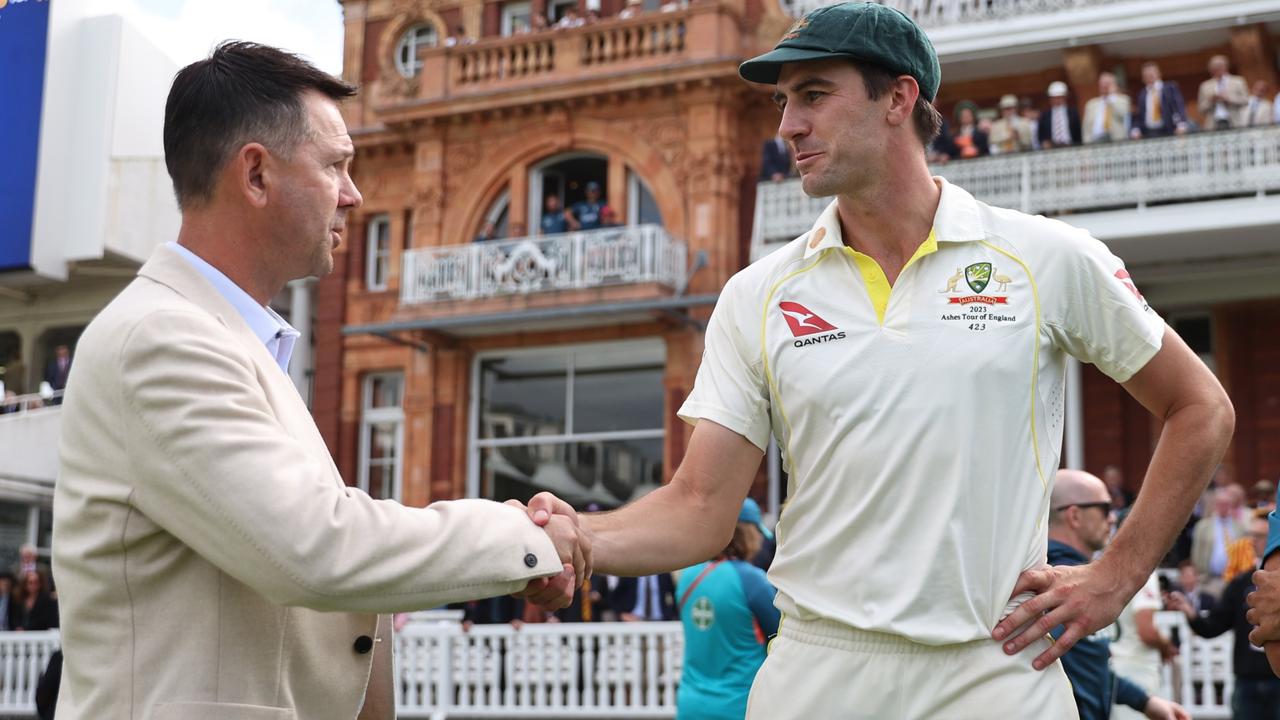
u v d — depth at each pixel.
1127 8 16.23
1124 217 15.33
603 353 18.95
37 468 20.81
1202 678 10.37
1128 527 2.77
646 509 2.98
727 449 3.01
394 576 2.40
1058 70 17.22
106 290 22.77
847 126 2.85
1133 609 7.35
